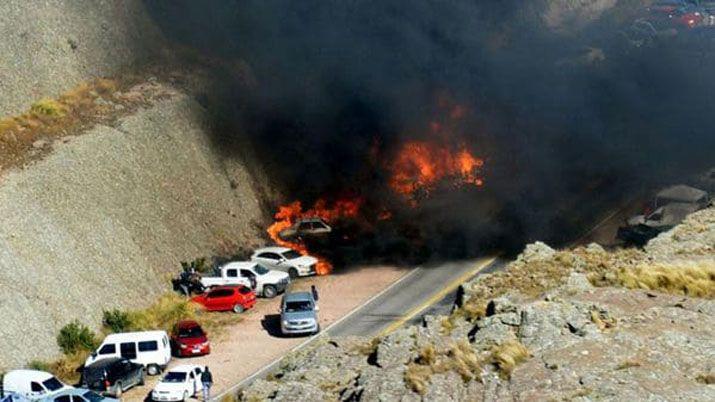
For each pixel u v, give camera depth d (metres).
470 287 186.62
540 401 136.25
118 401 198.25
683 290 174.75
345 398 146.88
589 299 169.75
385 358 154.62
